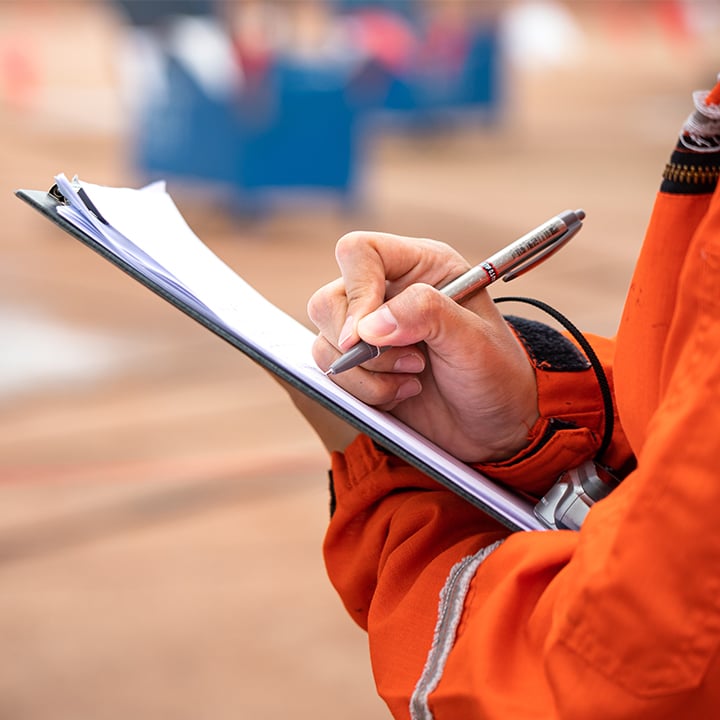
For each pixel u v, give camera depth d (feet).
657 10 72.69
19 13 80.33
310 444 15.84
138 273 3.33
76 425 16.20
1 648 10.85
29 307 21.61
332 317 3.75
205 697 10.12
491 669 2.79
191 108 28.99
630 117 49.80
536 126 46.68
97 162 35.09
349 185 30.19
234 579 12.21
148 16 28.66
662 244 2.88
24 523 13.29
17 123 42.04
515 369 3.78
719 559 2.40
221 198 29.99
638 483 2.49
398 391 3.72
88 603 11.69
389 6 42.24
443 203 32.24
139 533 13.15
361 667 10.66
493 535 3.39
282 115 28.84
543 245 3.85
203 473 14.75
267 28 30.99
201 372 18.48
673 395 2.51
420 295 3.52
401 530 3.53
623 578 2.48
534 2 64.64
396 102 43.04
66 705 9.98
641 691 2.48
